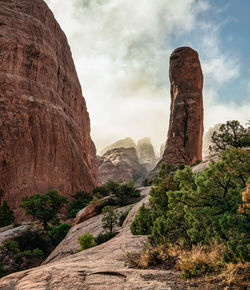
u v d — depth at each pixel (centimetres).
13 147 5859
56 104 7506
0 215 4466
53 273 536
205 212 629
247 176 633
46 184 6084
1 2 7750
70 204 5997
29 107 6550
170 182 1252
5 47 6681
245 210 522
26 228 3684
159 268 575
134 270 543
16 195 5447
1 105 6109
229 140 2973
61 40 9662
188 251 638
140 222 1245
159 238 786
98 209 3403
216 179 666
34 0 8525
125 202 3453
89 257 788
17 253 2811
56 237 3422
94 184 8381
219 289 410
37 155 6206
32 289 445
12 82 6469
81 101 10269
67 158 7056
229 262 497
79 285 452
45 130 6644
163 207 1206
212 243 642
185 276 474
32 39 7400
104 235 1988
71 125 8231
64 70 8975
